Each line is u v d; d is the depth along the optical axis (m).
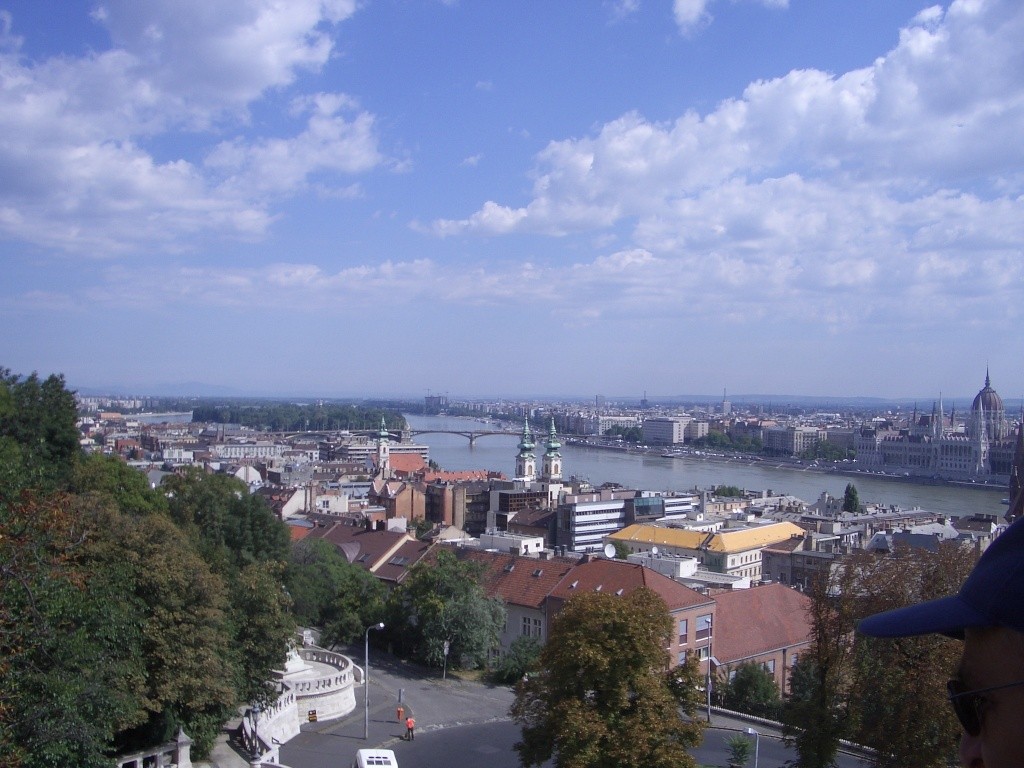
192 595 64.88
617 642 61.59
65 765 45.41
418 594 118.06
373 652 124.62
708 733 92.19
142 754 62.53
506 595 127.44
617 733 59.12
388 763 71.38
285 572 113.06
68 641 48.06
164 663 62.19
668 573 145.38
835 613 68.19
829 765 66.00
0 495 51.69
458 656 115.25
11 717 43.47
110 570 60.59
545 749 63.47
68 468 88.44
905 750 57.34
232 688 68.56
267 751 75.88
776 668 120.69
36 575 45.56
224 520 105.69
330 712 94.00
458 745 85.81
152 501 95.31
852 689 63.56
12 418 85.62
